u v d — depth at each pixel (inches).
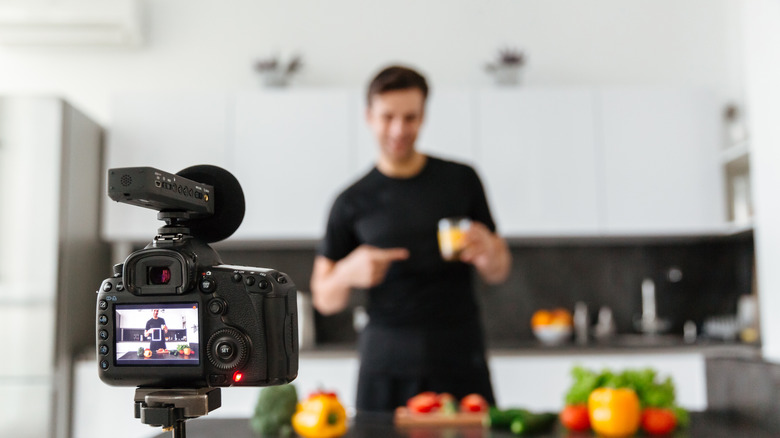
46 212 121.8
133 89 148.8
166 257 27.4
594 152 136.0
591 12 153.5
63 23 141.6
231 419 68.6
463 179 90.6
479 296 149.5
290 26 151.5
